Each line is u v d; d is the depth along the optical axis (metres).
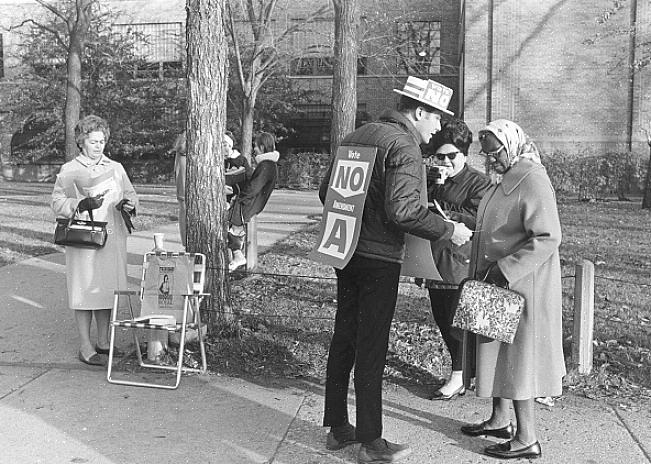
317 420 4.94
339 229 4.21
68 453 4.32
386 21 30.77
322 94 35.59
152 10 39.41
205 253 6.55
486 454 4.38
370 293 4.18
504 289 4.16
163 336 6.07
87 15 21.38
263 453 4.39
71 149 21.05
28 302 8.29
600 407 5.23
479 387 4.29
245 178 9.80
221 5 6.43
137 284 9.20
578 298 5.73
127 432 4.66
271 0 24.62
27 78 37.47
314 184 33.25
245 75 28.88
